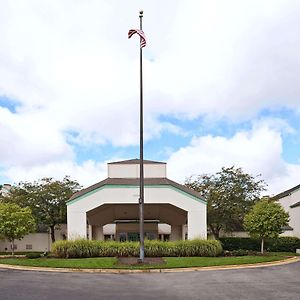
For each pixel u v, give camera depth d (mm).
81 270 20125
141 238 22109
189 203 30578
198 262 22359
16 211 30766
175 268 20609
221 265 21703
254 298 12000
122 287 14414
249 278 16969
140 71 22453
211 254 26609
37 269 20766
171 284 15211
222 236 43812
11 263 22641
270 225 29953
